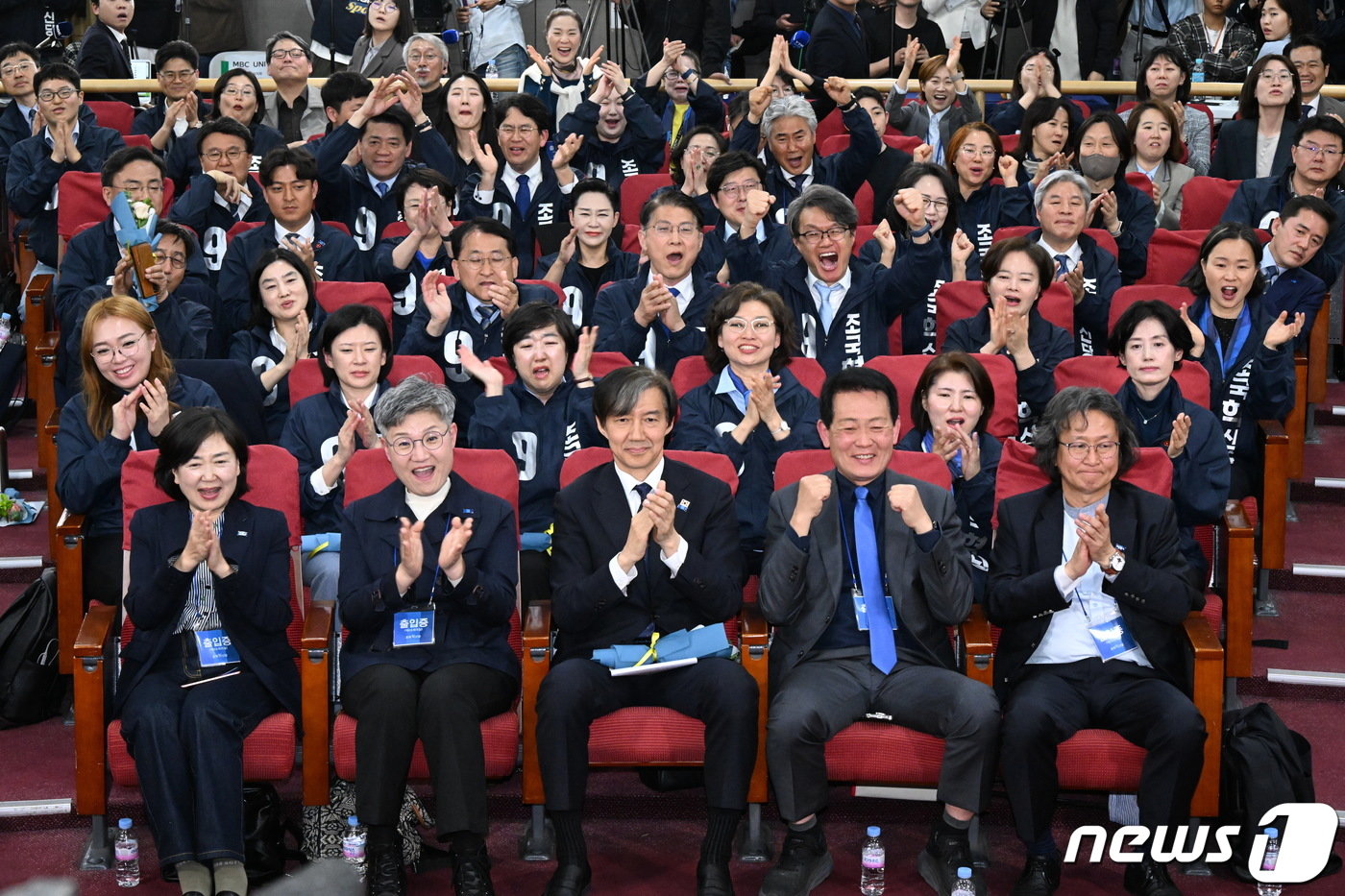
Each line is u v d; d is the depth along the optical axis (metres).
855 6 8.52
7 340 6.00
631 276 5.84
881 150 6.80
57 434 4.52
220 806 3.60
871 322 5.38
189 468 3.79
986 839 3.98
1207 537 4.63
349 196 6.62
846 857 3.99
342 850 3.83
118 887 3.80
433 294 5.11
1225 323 5.08
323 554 4.37
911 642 3.94
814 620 3.90
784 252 5.91
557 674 3.71
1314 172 6.09
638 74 9.03
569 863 3.70
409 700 3.66
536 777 3.85
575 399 4.61
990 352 4.87
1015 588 3.85
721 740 3.68
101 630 3.80
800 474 4.11
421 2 8.95
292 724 3.76
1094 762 3.75
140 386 4.26
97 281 5.63
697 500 3.96
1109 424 3.87
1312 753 4.32
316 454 4.56
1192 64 8.45
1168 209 6.73
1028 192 6.41
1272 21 8.27
